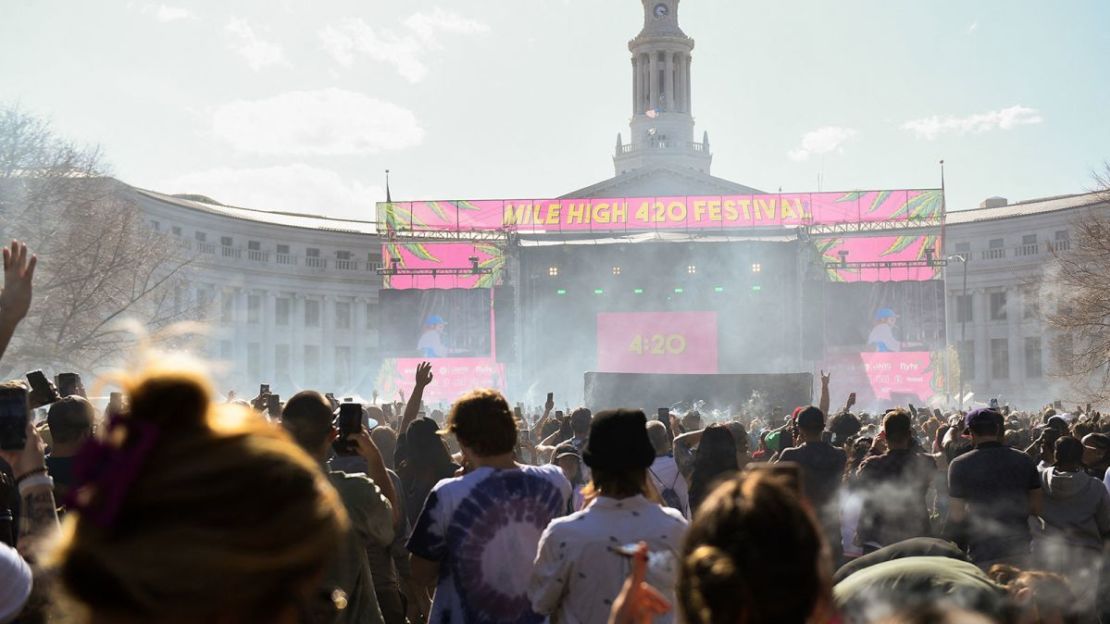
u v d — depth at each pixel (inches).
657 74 5231.3
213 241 4035.4
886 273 2864.2
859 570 194.1
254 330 4202.8
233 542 66.6
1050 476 397.7
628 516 227.5
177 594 65.3
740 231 3312.0
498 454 266.5
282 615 70.7
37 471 209.8
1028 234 4104.3
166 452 68.4
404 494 379.6
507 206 2938.0
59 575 67.0
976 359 4264.3
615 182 4023.1
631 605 135.6
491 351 2795.3
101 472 66.8
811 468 414.9
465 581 255.9
